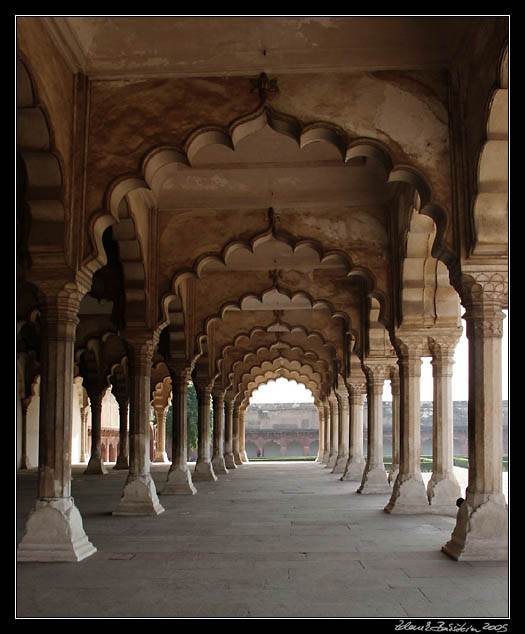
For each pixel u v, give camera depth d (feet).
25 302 38.17
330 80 19.26
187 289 37.63
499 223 17.92
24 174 18.53
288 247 36.50
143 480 27.96
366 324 37.68
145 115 19.35
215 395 57.16
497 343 18.28
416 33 18.74
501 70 15.43
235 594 14.33
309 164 26.37
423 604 13.39
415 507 28.02
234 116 19.16
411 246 26.73
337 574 16.24
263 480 49.06
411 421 28.53
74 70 19.21
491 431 18.10
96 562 17.69
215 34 19.01
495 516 17.92
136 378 28.30
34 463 61.41
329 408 71.15
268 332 57.16
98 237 19.35
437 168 18.81
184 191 28.53
